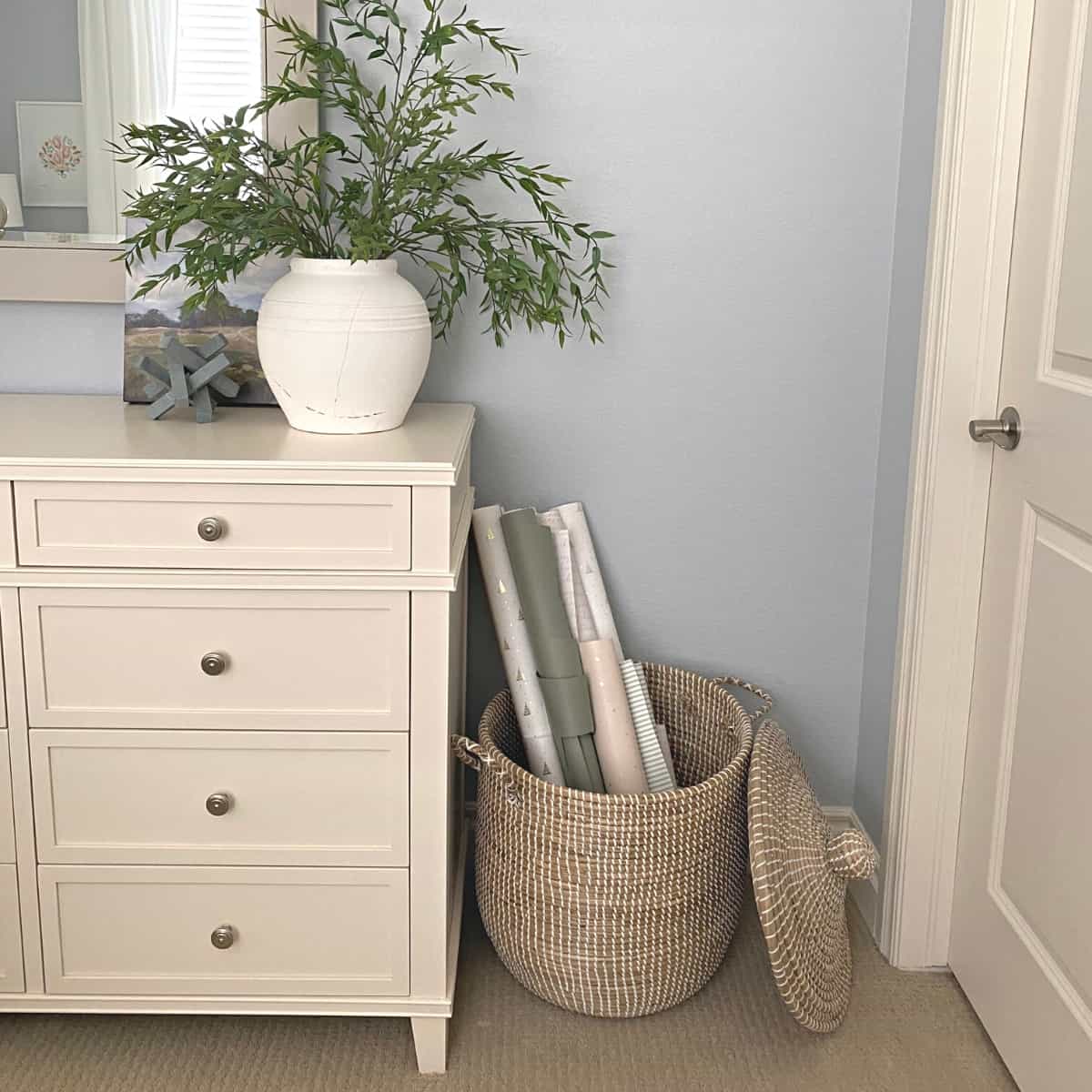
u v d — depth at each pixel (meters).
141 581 1.64
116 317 2.10
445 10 2.01
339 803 1.74
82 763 1.72
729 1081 1.81
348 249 1.97
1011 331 1.81
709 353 2.14
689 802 1.81
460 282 1.94
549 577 2.05
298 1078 1.79
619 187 2.08
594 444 2.18
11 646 1.67
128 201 2.01
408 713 1.71
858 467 2.19
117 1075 1.79
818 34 2.03
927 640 1.94
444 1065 1.82
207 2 1.96
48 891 1.76
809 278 2.11
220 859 1.76
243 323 2.02
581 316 2.12
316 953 1.79
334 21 1.89
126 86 1.97
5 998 1.79
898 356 2.07
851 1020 1.94
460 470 1.83
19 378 2.12
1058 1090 1.63
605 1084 1.79
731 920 1.95
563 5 2.01
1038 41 1.72
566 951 1.86
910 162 2.02
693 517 2.21
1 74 1.96
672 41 2.03
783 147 2.06
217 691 1.70
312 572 1.65
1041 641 1.71
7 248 2.01
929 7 1.92
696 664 2.28
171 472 1.61
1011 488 1.81
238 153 1.73
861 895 2.25
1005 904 1.84
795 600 2.25
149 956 1.79
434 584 1.65
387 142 1.97
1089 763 1.57
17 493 1.61
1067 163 1.63
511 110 2.04
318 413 1.79
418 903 1.77
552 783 2.01
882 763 2.15
